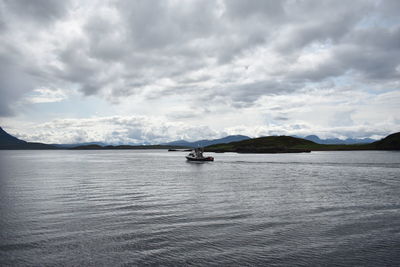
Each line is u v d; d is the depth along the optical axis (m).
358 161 116.19
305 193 41.47
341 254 18.70
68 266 17.17
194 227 24.16
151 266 17.09
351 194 40.44
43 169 92.62
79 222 25.78
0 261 17.75
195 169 89.25
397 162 107.94
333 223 25.36
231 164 111.06
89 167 102.62
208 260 17.80
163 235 22.19
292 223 25.36
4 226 24.59
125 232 22.92
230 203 34.12
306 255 18.53
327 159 134.88
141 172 79.94
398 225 24.77
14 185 51.31
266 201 35.34
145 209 30.94
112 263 17.50
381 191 43.03
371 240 21.11
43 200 36.41
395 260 17.88
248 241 20.89
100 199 37.06
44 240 21.19
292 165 100.50
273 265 17.19
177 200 36.19
